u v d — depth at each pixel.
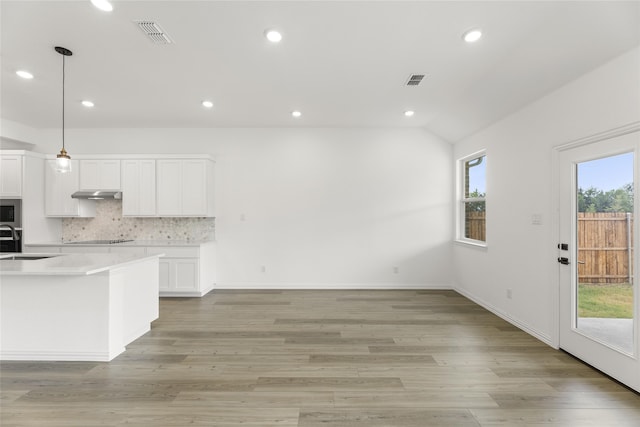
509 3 2.14
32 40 2.60
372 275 5.38
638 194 2.18
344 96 3.91
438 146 5.36
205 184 5.01
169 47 2.74
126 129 5.33
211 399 2.15
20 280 2.73
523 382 2.37
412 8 2.21
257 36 2.57
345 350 2.94
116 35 2.54
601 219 2.50
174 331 3.44
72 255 3.41
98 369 2.57
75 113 4.53
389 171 5.37
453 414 1.99
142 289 3.34
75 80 3.41
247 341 3.16
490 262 4.14
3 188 4.63
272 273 5.38
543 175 3.13
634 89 2.18
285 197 5.38
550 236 3.03
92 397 2.17
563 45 2.46
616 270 2.38
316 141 5.38
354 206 5.38
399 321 3.75
